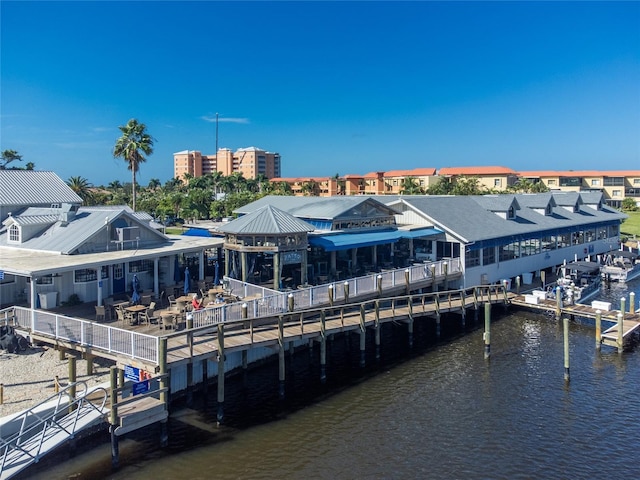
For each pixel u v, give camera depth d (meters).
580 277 43.03
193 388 22.33
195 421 20.66
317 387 24.28
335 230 35.62
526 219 47.00
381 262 38.91
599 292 44.06
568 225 49.47
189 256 39.59
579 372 26.14
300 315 25.80
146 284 30.39
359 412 21.77
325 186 139.12
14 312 23.12
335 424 20.69
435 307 31.42
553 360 27.91
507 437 19.75
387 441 19.41
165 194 113.81
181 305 25.17
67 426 16.81
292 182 145.75
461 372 26.22
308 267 34.34
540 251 47.03
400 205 41.72
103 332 20.06
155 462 17.64
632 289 45.59
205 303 26.75
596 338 29.72
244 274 30.53
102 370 21.27
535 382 24.95
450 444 19.23
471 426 20.59
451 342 30.94
